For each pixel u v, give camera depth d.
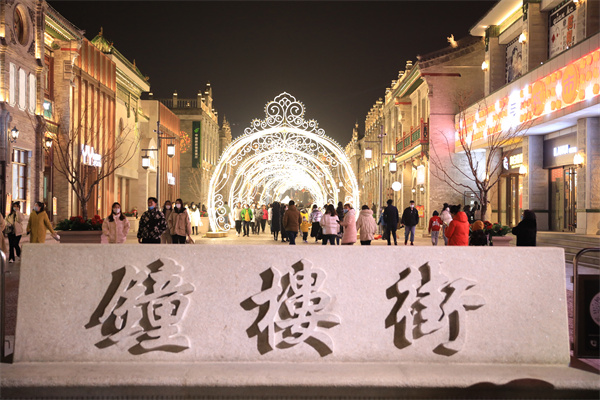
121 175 37.00
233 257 4.68
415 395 4.21
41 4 23.14
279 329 4.62
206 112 62.34
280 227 26.47
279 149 25.88
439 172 30.48
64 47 26.33
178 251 4.67
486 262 4.73
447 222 19.72
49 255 4.66
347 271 4.69
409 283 4.64
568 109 18.03
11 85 21.00
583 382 4.25
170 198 50.12
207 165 63.41
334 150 23.30
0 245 13.69
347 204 18.23
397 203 41.03
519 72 27.05
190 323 4.61
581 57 17.20
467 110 28.59
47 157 25.34
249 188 32.81
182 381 4.16
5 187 20.19
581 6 20.00
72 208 27.30
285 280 4.67
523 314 4.70
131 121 39.28
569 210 21.30
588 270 13.01
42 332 4.58
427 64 30.77
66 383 4.16
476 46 30.48
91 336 4.58
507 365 4.63
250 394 4.18
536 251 4.77
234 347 4.59
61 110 26.31
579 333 5.02
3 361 4.64
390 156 44.59
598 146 18.38
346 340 4.62
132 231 32.00
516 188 26.44
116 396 4.18
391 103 45.09
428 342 4.64
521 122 21.92
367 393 4.19
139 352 4.57
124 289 4.60
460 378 4.23
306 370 4.38
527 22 23.91
